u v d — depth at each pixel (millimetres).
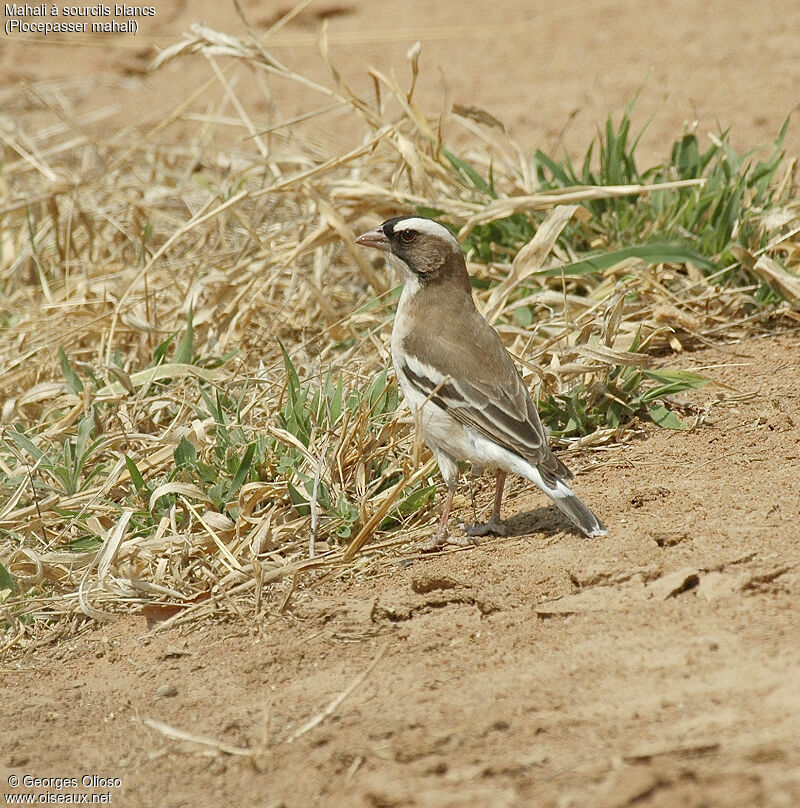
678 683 7711
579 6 26062
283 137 20250
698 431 11820
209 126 21469
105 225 18156
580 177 17062
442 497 11555
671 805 6465
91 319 15664
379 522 10484
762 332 13797
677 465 11195
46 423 13242
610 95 21172
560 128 20000
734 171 15367
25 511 11398
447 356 10820
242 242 17078
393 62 24156
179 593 10234
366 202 15648
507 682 8148
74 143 19703
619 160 15586
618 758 6914
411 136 17344
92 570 10766
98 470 12062
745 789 6473
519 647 8656
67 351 15016
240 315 14930
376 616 9484
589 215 14820
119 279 16438
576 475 11445
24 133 22344
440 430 10805
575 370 12055
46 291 16266
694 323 13609
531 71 22922
